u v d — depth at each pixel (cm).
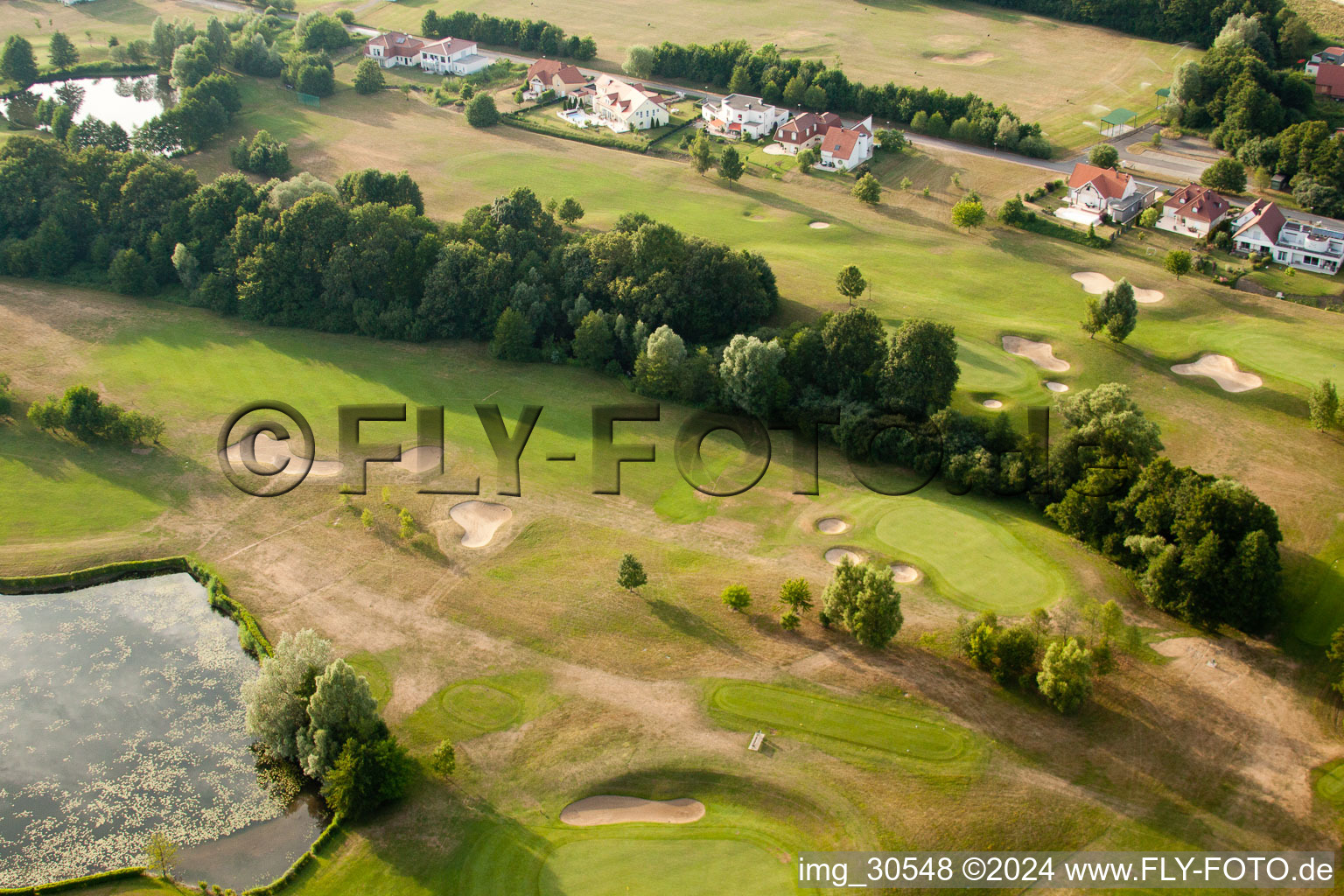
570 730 7125
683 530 9250
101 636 8300
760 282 12581
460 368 12081
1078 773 6638
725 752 6881
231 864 6431
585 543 9081
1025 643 7175
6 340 12406
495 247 13162
